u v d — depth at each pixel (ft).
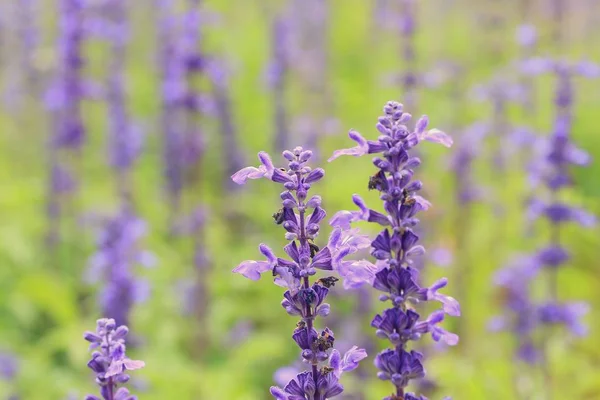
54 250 37.42
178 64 29.04
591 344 30.71
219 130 41.83
